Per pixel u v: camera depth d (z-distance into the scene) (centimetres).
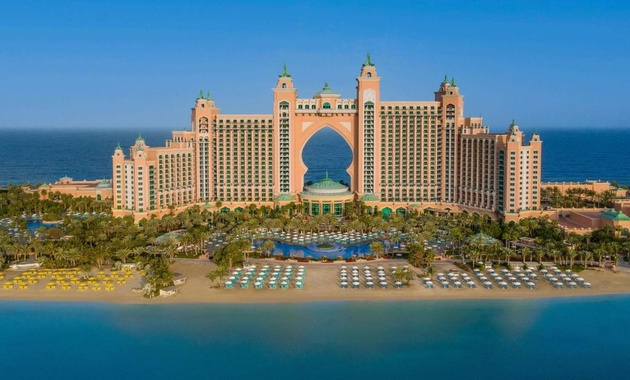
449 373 15012
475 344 16438
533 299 19550
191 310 18538
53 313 18300
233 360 15525
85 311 18450
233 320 17812
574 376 14938
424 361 15525
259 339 16612
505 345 16412
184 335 16850
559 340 16700
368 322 17712
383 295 19875
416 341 16562
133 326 17400
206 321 17738
